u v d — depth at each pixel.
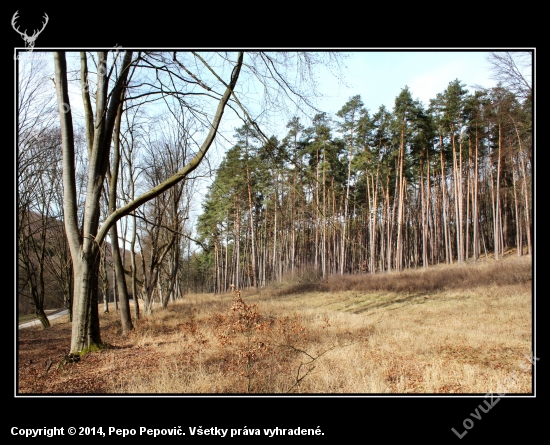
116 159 12.62
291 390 6.12
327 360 7.88
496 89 20.88
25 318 28.58
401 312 15.86
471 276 20.67
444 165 35.72
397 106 31.50
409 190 43.50
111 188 12.80
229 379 6.57
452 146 33.56
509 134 23.89
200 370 6.98
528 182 24.09
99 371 7.50
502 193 32.91
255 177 18.11
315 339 10.19
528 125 21.38
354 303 19.69
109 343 10.27
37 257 19.77
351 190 33.38
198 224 31.34
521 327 11.32
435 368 7.36
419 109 30.92
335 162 23.66
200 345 9.34
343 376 6.91
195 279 59.81
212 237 37.41
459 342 9.80
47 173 19.48
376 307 17.88
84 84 9.49
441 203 44.41
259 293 30.84
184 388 6.15
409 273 26.52
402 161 31.78
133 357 8.62
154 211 19.09
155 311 20.77
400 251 32.12
